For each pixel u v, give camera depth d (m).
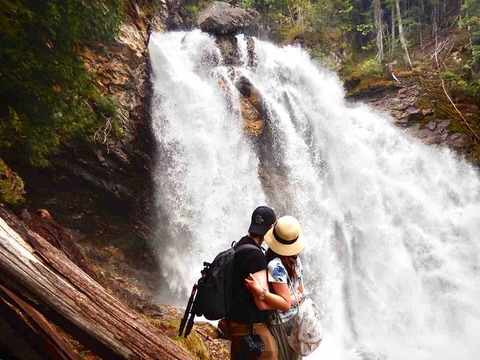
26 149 7.94
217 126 15.27
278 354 3.47
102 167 11.45
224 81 16.31
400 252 16.73
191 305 3.48
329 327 13.73
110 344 3.19
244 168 15.61
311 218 16.28
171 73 14.54
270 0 25.22
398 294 15.63
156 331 3.66
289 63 20.22
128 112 12.33
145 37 13.54
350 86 22.17
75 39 7.74
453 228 17.33
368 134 19.11
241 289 3.36
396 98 20.53
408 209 17.50
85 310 3.17
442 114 19.73
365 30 26.88
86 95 8.25
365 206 17.44
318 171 17.70
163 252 12.90
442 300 15.45
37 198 10.71
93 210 11.73
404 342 13.22
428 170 18.38
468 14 23.06
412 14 27.36
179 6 19.17
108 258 11.85
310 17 25.50
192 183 13.98
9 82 7.02
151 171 13.05
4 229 3.05
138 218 12.59
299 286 3.64
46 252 3.30
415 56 24.39
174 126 13.99
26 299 2.99
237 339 3.44
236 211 14.82
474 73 21.23
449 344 13.02
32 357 3.32
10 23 6.69
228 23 18.14
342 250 16.12
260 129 16.56
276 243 3.49
